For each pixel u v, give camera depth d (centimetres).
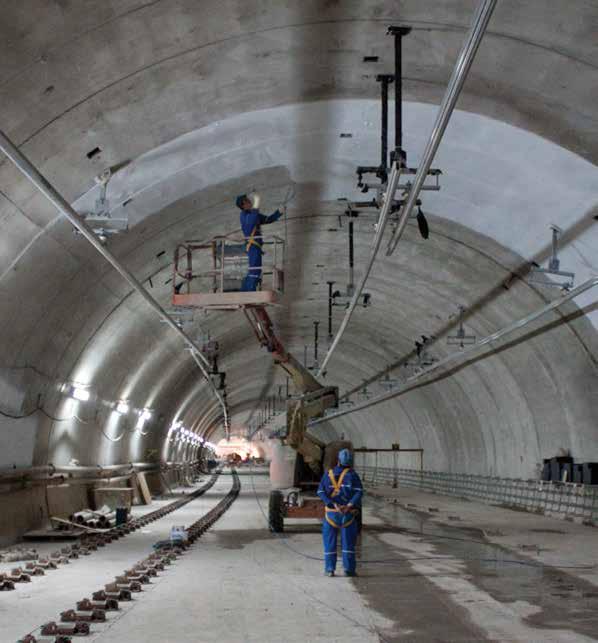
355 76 1162
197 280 1955
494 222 1623
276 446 2053
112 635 754
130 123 1137
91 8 870
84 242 1383
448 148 1372
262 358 3984
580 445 2088
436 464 3572
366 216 1764
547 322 1870
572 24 977
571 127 1212
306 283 2408
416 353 2973
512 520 2177
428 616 855
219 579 1108
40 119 1011
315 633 768
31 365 1545
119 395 2392
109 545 1542
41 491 1750
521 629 794
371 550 1474
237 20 984
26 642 697
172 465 4069
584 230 1459
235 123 1259
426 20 1011
